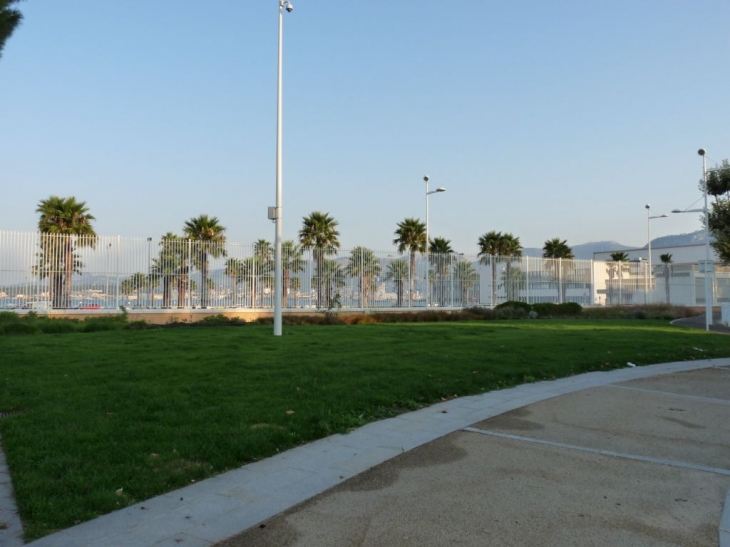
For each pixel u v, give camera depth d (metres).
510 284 37.97
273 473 5.26
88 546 3.79
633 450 6.21
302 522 4.25
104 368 10.27
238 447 5.74
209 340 15.66
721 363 13.40
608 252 80.38
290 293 29.53
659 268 47.50
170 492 4.76
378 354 12.41
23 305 23.06
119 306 24.92
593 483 5.14
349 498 4.71
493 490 4.93
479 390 9.22
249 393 8.19
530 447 6.24
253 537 4.00
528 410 8.00
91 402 7.55
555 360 12.25
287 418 6.89
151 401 7.57
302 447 6.05
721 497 4.86
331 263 30.78
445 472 5.38
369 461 5.64
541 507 4.57
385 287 32.72
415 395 8.41
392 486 5.00
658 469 5.57
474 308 33.00
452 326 23.30
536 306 34.62
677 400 8.94
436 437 6.53
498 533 4.09
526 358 12.34
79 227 30.81
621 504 4.66
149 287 25.81
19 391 8.28
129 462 5.26
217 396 7.97
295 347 13.75
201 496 4.70
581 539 4.01
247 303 28.09
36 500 4.39
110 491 4.60
